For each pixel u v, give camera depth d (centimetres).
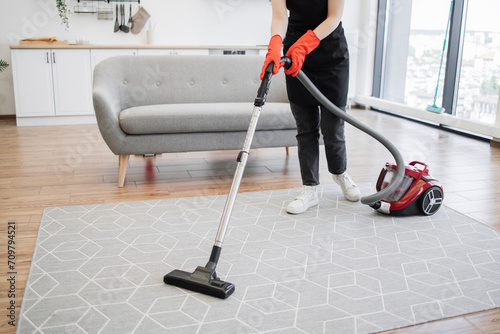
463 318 135
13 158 320
